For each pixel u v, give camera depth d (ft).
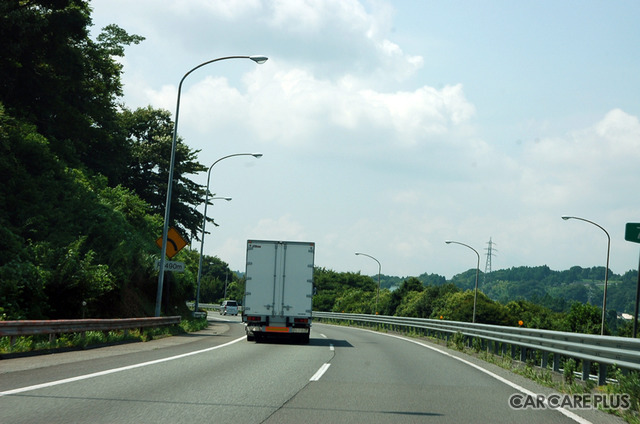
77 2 111.04
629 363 31.17
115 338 61.72
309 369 44.21
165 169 183.32
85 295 69.56
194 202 184.03
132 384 32.40
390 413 26.63
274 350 62.08
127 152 161.27
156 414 24.26
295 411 26.30
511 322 279.49
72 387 30.27
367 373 42.93
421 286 337.52
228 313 267.59
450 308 284.82
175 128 85.46
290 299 74.49
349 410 27.04
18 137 89.10
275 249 75.05
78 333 56.54
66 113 120.47
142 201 122.93
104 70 139.74
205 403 27.45
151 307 109.70
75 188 94.63
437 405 29.40
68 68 109.19
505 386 37.83
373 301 330.95
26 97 110.93
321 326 154.61
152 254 110.52
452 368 48.96
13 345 44.39
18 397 26.73
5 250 65.82
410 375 42.68
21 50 98.12
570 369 39.24
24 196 81.41
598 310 218.79
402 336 107.76
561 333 42.11
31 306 62.75
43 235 77.41
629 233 51.13
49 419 22.35
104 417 23.16
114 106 154.30
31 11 98.07
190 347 61.72
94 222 90.07
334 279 455.22
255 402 28.35
